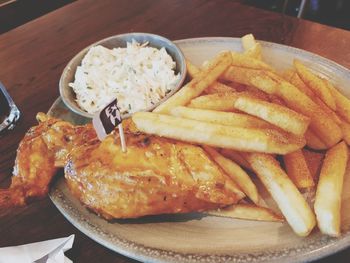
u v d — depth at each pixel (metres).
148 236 0.20
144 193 0.19
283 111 0.21
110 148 0.21
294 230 0.19
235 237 0.19
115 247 0.19
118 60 0.30
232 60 0.26
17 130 0.29
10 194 0.22
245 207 0.20
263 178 0.21
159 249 0.19
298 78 0.26
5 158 0.27
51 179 0.23
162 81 0.29
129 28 0.38
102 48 0.31
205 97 0.24
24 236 0.22
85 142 0.23
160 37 0.32
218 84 0.26
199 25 0.37
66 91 0.29
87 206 0.20
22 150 0.23
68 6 0.43
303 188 0.22
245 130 0.21
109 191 0.20
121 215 0.20
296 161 0.22
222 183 0.20
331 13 0.46
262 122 0.22
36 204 0.23
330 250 0.18
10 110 0.30
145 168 0.20
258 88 0.24
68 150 0.23
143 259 0.19
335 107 0.24
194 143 0.22
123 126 0.23
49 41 0.38
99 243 0.20
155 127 0.21
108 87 0.29
